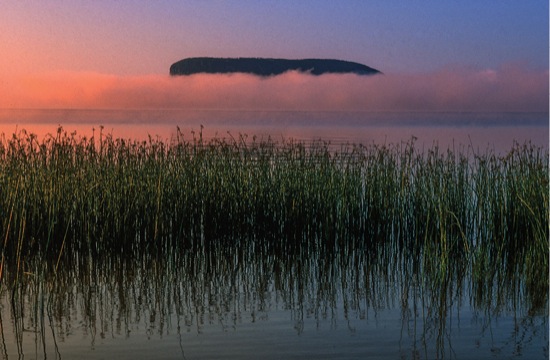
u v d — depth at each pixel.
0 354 6.12
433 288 8.38
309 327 6.88
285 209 10.59
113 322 7.05
